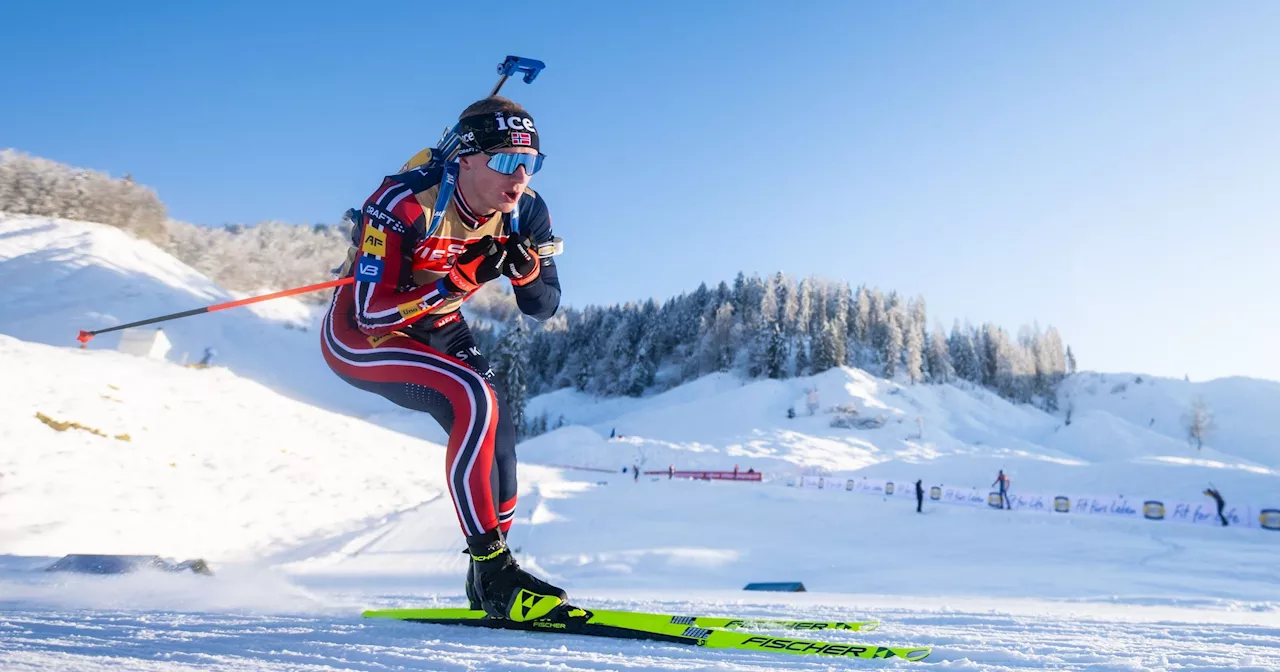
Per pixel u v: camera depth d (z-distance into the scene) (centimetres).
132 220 7600
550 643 151
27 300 4947
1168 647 150
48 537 751
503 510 187
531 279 198
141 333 1819
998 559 1072
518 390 4828
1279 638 170
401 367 188
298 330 6309
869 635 162
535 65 207
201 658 131
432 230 186
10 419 1012
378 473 1557
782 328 8969
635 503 1688
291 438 1571
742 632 163
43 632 153
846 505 1817
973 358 9212
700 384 8069
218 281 8244
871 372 8450
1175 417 9438
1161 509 1532
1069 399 10438
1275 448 8475
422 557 862
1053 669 125
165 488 1032
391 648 143
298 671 123
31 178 7062
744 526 1409
